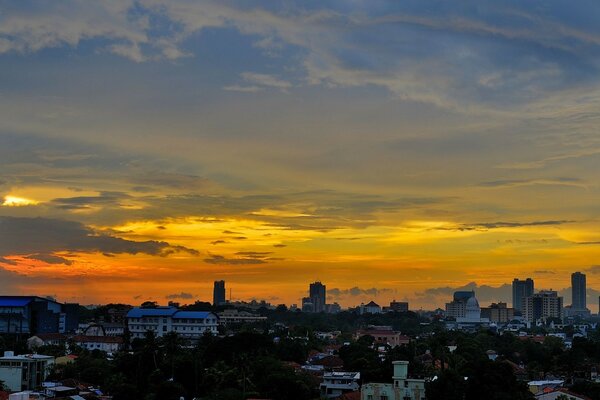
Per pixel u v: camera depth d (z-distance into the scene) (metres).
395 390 194.50
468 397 193.00
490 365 197.00
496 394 188.50
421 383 193.38
